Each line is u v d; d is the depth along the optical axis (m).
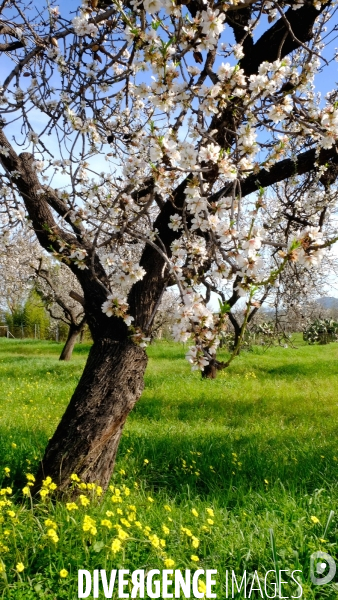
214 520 3.65
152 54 2.30
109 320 4.04
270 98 2.75
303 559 3.13
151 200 2.73
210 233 2.48
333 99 4.47
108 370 3.92
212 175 3.16
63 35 3.69
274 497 4.18
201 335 2.35
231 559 3.15
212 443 5.96
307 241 2.21
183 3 2.21
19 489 3.98
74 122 3.51
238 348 2.34
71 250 3.47
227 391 10.15
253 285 2.28
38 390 9.91
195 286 2.90
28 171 4.25
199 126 2.66
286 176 4.21
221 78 2.52
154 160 2.41
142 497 4.21
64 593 2.67
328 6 3.75
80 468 3.84
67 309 16.03
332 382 11.59
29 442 5.37
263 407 8.66
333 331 21.62
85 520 2.99
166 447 5.78
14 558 2.92
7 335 35.62
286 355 17.86
